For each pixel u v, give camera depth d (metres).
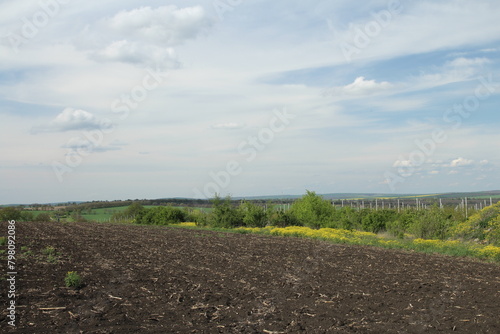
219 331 8.77
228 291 12.37
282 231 33.16
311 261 18.19
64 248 20.86
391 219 34.72
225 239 27.73
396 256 20.02
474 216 27.88
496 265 17.88
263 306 10.78
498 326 9.20
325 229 34.03
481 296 11.96
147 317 9.64
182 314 9.96
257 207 41.59
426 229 28.70
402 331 8.84
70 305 10.38
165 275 14.62
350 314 10.10
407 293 12.27
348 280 14.12
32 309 9.85
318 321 9.52
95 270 15.14
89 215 66.19
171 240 26.66
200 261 17.95
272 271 15.71
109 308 10.24
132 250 21.22
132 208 60.25
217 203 42.62
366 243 26.03
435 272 15.76
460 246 23.80
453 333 8.73
